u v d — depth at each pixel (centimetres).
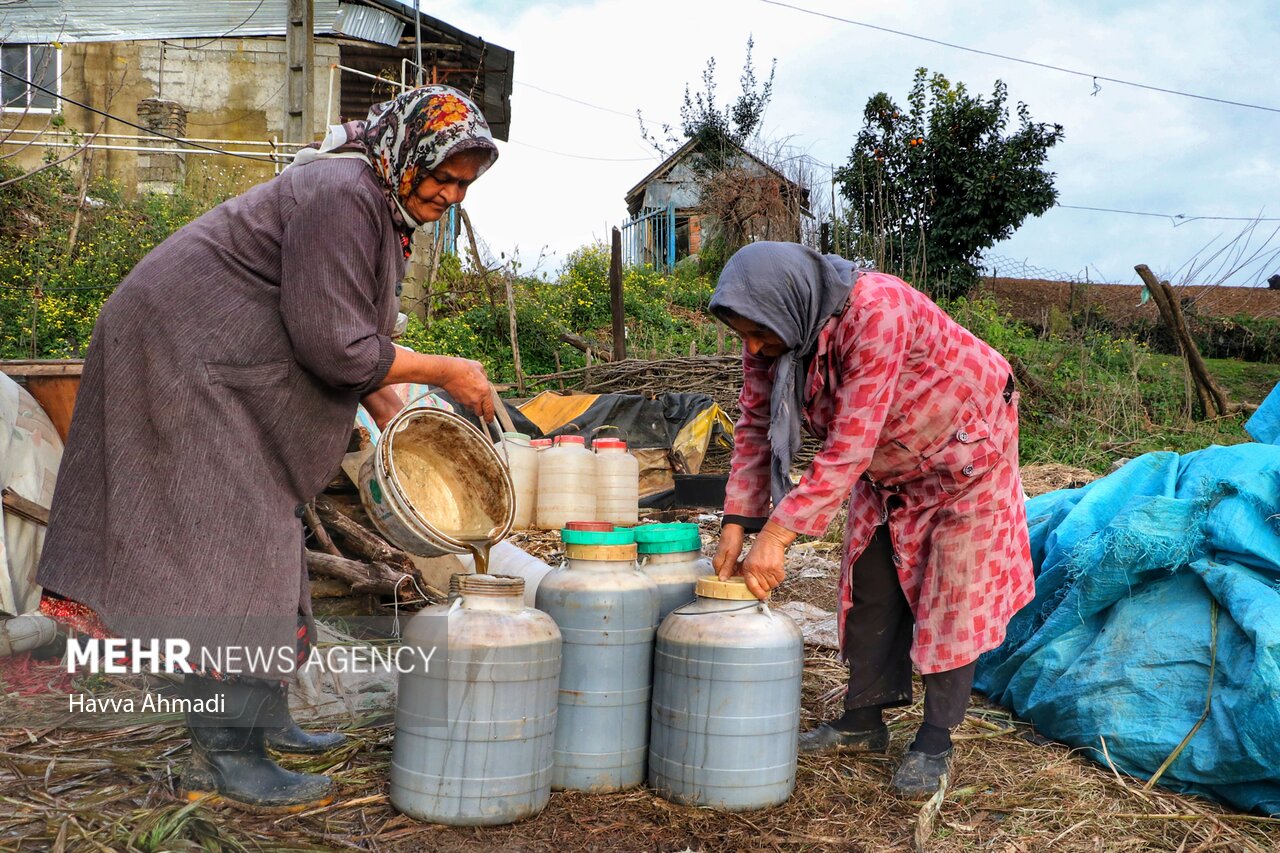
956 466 269
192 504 212
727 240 1819
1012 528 280
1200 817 257
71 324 1045
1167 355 1388
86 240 1213
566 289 1617
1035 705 316
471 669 232
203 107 1493
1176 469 348
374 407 288
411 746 236
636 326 1563
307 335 215
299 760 268
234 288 220
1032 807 262
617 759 259
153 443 215
